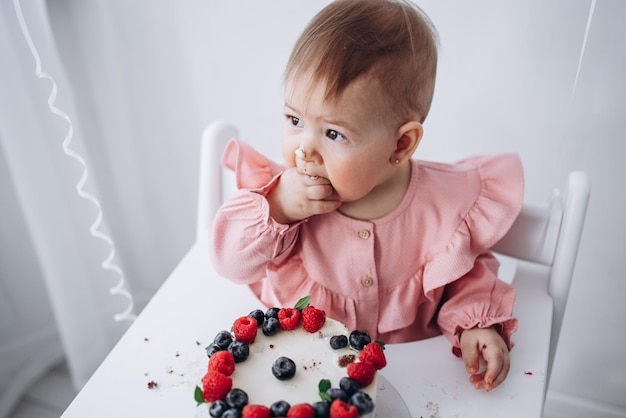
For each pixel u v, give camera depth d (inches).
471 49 36.3
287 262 30.2
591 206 38.1
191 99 45.2
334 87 23.9
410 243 29.8
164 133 47.6
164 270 56.5
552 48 34.6
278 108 43.3
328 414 20.6
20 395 51.3
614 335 43.4
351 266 29.6
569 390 48.3
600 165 36.5
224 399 21.5
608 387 46.4
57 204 41.9
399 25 25.0
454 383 26.6
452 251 29.0
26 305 51.0
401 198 29.8
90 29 42.5
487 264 31.4
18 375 52.0
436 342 29.3
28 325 52.1
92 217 45.6
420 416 24.8
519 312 30.7
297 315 25.0
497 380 26.2
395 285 30.1
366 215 29.7
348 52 23.9
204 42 42.0
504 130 38.4
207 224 35.8
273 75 41.8
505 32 35.1
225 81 43.4
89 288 47.3
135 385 25.6
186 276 32.9
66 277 44.5
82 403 24.7
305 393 22.1
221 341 24.1
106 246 47.6
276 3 38.6
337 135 25.4
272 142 45.4
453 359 28.2
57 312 46.5
